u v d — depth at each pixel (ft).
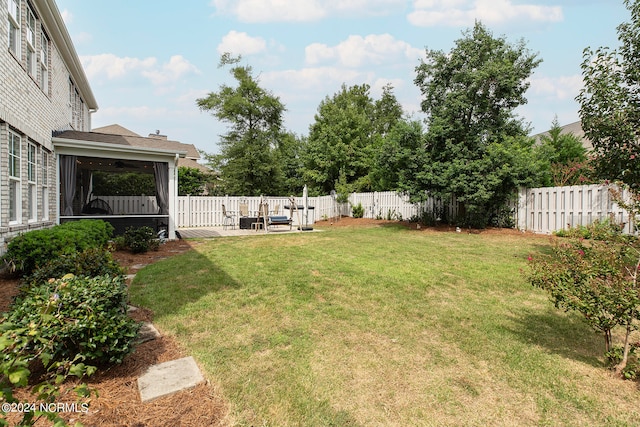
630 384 8.05
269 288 15.51
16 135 19.99
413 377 8.30
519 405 7.28
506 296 14.71
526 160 34.83
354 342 10.14
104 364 8.43
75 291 8.14
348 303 13.61
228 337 10.34
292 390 7.66
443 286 16.14
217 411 6.89
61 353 7.63
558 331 11.10
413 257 23.24
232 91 75.97
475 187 35.76
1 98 17.25
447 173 36.78
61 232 18.15
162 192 34.37
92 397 7.18
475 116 40.42
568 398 7.51
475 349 9.77
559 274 9.20
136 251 25.08
